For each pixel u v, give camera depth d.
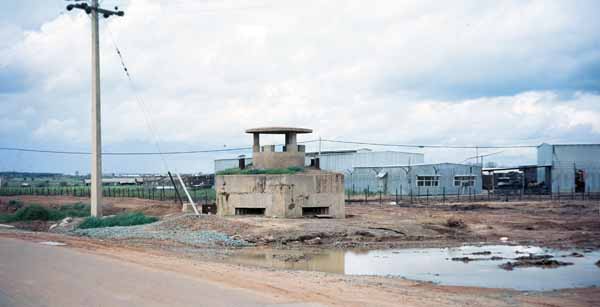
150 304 13.11
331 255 28.44
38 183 175.50
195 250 28.86
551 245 32.53
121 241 31.14
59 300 13.39
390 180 87.25
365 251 29.84
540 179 92.25
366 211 51.72
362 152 96.62
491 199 73.75
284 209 39.78
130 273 17.73
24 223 46.28
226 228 34.97
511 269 24.59
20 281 15.79
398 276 22.56
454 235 36.03
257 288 15.98
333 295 15.62
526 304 16.58
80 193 95.56
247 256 27.56
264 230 33.97
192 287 15.52
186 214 39.81
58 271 17.70
